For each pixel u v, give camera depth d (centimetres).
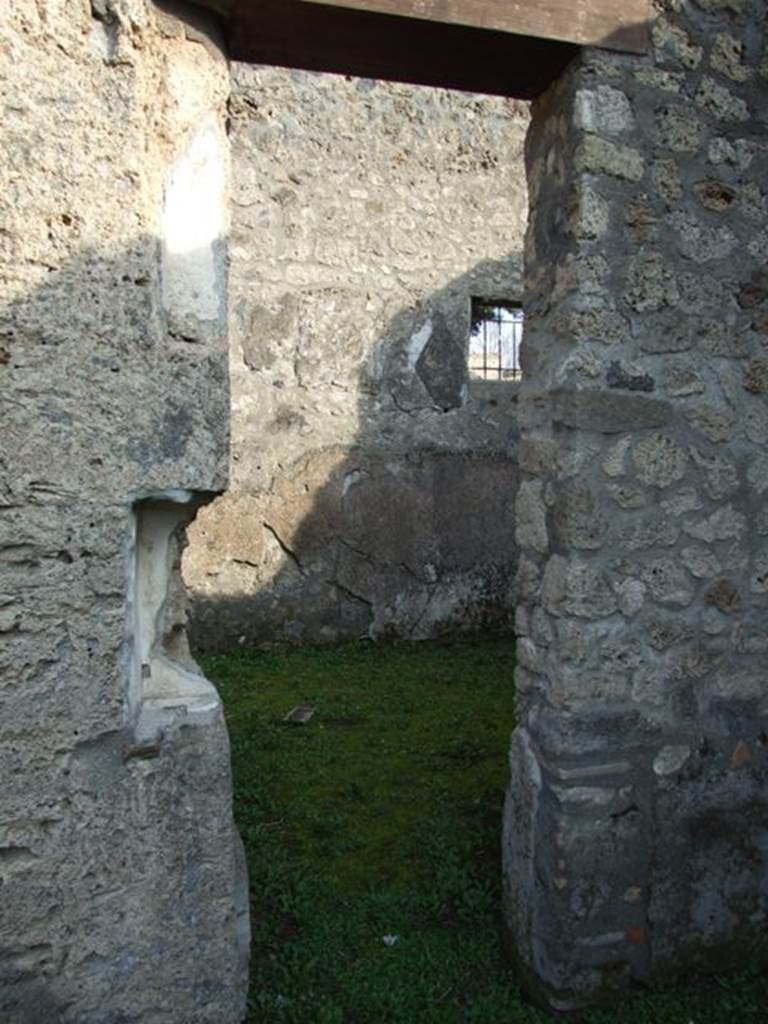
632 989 237
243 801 354
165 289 194
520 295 648
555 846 231
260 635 600
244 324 580
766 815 249
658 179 232
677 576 238
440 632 641
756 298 244
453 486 638
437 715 469
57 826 186
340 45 220
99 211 184
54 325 181
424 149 617
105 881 190
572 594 228
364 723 456
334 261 599
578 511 228
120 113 185
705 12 235
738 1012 228
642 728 236
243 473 587
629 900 235
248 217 577
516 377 679
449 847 309
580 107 224
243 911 212
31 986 185
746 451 244
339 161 597
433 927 267
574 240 227
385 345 614
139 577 207
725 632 244
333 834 326
